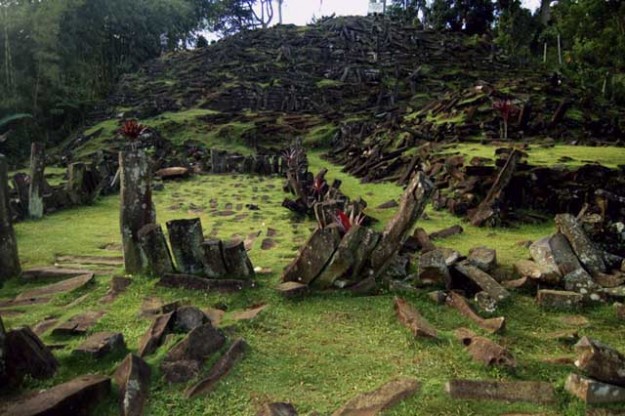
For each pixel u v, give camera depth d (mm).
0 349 3758
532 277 6195
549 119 19328
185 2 58031
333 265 6227
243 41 48062
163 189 16375
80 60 35781
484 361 4238
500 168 10984
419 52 42094
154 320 4891
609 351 3906
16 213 11391
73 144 27281
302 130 28312
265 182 18078
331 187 12578
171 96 35625
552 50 42781
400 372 4172
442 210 11172
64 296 6281
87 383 3541
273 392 3869
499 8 49500
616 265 6516
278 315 5492
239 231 10023
